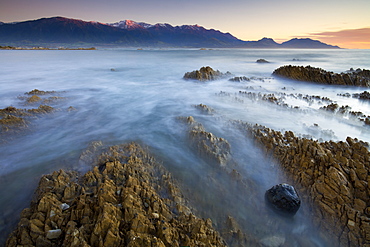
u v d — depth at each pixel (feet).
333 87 57.26
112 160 19.16
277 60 161.99
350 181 16.07
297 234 14.40
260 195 17.10
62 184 15.74
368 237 13.21
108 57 176.76
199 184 17.81
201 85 58.18
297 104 39.96
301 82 64.49
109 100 41.93
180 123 28.43
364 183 15.64
